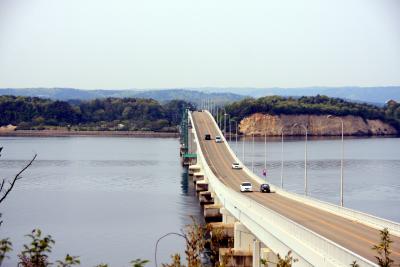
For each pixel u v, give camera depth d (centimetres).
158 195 15162
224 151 18650
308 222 6712
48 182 17912
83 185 17212
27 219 11706
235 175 13938
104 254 8850
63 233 10350
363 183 17250
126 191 15925
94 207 13188
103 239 9888
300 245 4944
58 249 9156
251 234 8312
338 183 17188
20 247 9100
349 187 16325
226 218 10319
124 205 13475
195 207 13288
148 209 12900
